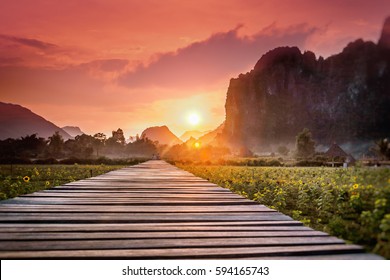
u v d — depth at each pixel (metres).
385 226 4.55
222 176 21.09
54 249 4.02
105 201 7.77
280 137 187.00
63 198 8.20
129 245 4.17
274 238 4.45
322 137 148.38
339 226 5.91
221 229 4.99
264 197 10.70
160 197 8.63
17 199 7.92
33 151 113.88
